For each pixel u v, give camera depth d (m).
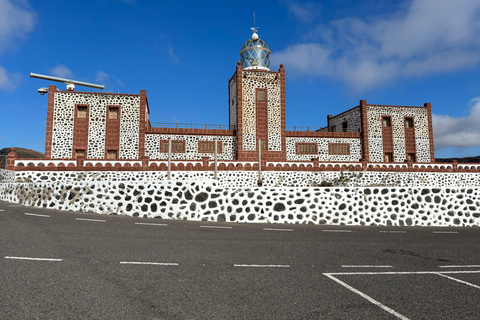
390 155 31.67
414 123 32.44
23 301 3.55
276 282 4.48
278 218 11.10
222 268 5.12
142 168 21.45
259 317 3.33
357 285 4.46
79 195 11.34
